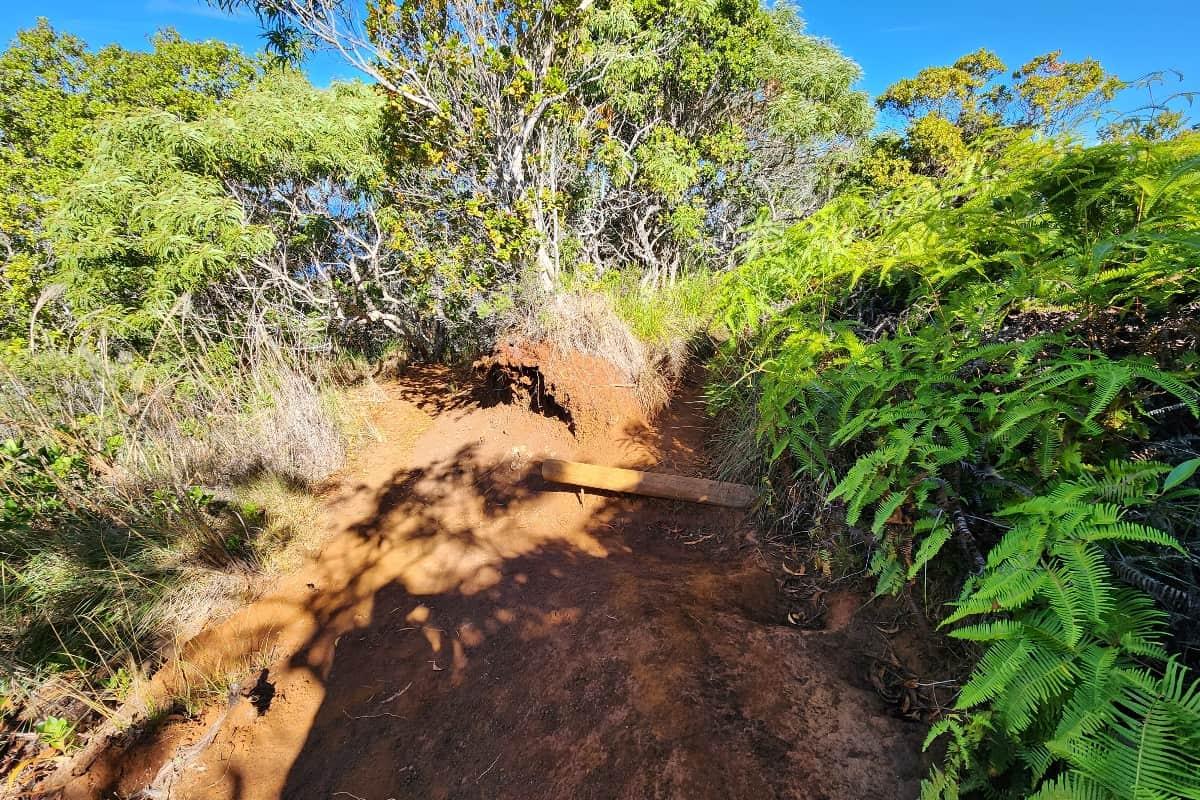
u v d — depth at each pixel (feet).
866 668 6.00
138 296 15.03
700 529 9.81
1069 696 3.85
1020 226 7.09
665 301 15.84
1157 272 5.16
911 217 8.95
